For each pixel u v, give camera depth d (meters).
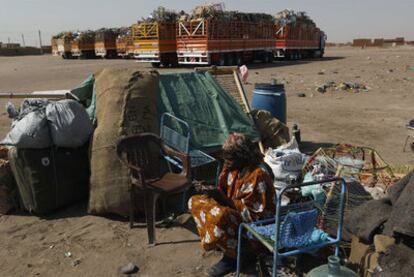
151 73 5.92
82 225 4.91
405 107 12.42
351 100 13.83
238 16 27.22
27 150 4.93
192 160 5.40
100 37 41.50
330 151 5.01
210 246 3.71
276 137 6.87
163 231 4.74
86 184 5.44
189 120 6.09
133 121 5.27
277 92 7.75
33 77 21.78
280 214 3.12
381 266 3.14
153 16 26.19
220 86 6.84
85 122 5.24
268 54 31.53
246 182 3.55
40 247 4.43
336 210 4.09
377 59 35.91
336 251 3.44
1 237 4.64
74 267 4.06
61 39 45.59
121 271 3.95
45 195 5.04
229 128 6.35
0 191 5.14
